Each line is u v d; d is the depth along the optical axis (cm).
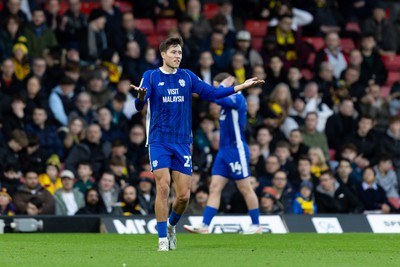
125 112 7425
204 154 7025
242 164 5600
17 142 6550
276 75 8062
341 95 8144
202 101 7500
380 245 4891
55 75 7438
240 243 4934
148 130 4212
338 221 6128
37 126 6931
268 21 9162
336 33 8519
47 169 6462
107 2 7994
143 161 6469
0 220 5759
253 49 8231
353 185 7119
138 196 6362
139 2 8925
